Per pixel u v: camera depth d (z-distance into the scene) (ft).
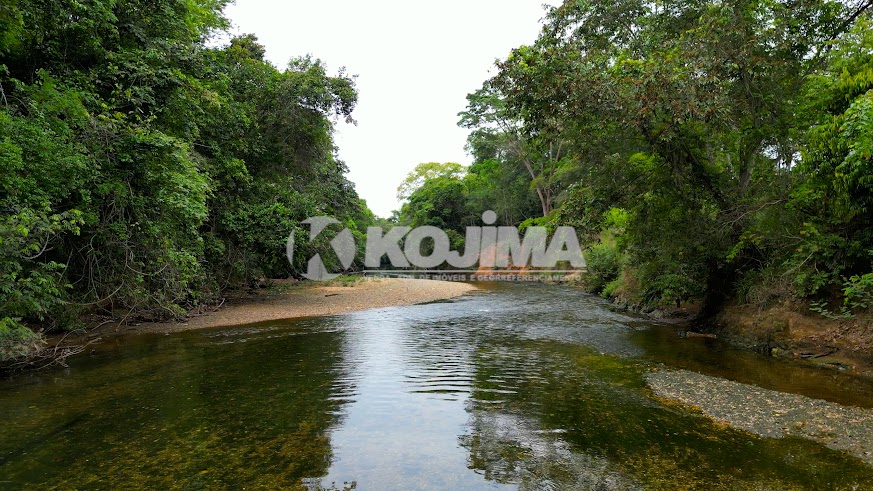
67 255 35.53
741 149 38.65
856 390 24.29
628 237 47.26
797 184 34.32
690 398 23.44
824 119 29.89
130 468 16.03
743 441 18.15
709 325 42.55
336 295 78.64
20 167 25.40
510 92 36.50
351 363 31.17
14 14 28.02
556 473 15.58
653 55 35.14
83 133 31.99
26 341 27.61
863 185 25.49
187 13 45.98
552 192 134.00
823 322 31.65
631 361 31.42
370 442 18.28
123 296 40.04
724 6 34.86
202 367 30.01
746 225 37.78
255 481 15.11
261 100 63.16
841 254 30.07
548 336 41.19
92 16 33.60
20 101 29.73
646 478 15.19
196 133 44.70
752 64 33.68
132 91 36.73
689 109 30.66
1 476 15.47
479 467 16.08
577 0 39.60
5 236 23.84
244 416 21.16
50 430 19.42
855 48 30.07
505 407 22.34
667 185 40.11
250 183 61.67
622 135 39.34
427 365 30.60
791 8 35.17
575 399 23.48
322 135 69.72
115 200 33.78
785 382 26.04
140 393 24.50
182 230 42.29
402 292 85.20
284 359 32.30
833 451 17.13
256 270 66.13
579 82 33.55
